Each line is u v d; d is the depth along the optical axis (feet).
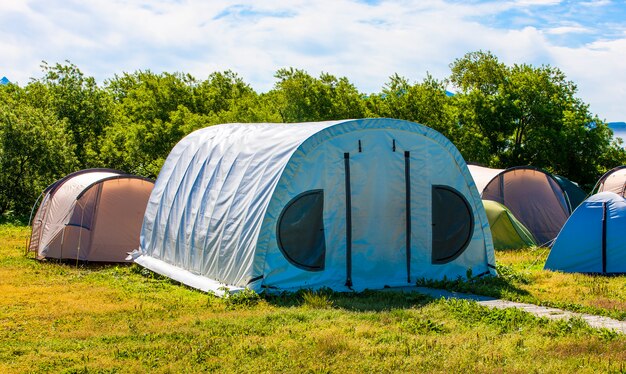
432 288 42.78
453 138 123.75
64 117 119.75
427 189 45.24
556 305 36.42
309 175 41.68
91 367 25.59
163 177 57.62
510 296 38.91
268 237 40.19
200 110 155.33
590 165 128.88
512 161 129.59
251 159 45.39
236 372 25.07
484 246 47.01
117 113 148.25
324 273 41.96
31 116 99.91
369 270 43.27
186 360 26.45
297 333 30.19
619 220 50.70
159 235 53.52
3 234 77.61
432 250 45.19
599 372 24.21
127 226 58.44
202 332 30.76
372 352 27.02
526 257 59.31
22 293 41.78
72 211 57.26
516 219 69.00
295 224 41.09
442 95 127.75
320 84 121.80
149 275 50.03
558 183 75.05
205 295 41.42
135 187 59.72
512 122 129.18
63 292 42.42
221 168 48.42
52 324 33.19
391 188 44.24
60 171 100.63
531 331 30.30
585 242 51.31
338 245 42.47
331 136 42.52
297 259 41.09
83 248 57.00
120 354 27.32
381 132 44.09
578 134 126.00
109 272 51.13
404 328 30.91
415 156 45.01
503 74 164.35
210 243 44.88
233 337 29.71
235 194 44.29
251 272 39.75
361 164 43.34
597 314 34.63
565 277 47.06
